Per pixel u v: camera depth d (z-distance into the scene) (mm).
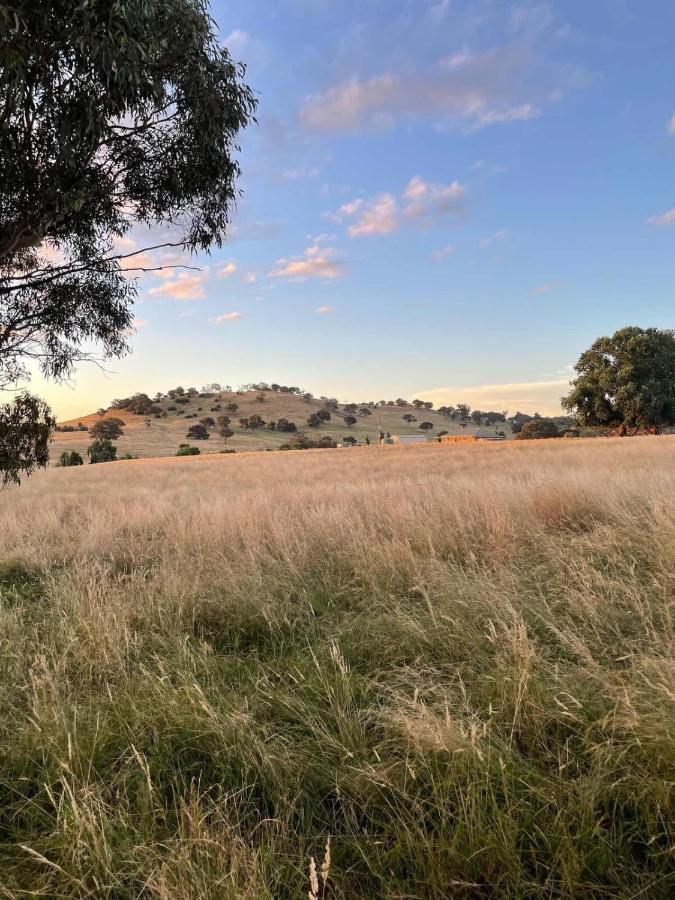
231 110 5312
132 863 1603
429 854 1539
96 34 3521
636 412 56656
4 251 5004
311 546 5820
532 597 3494
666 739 1806
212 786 1886
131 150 5441
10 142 4258
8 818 1933
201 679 2908
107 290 6781
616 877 1490
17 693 2859
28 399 6453
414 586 4141
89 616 3736
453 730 1994
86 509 11672
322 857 1688
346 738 2184
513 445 45156
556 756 1983
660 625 3006
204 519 8133
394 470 23484
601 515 6098
